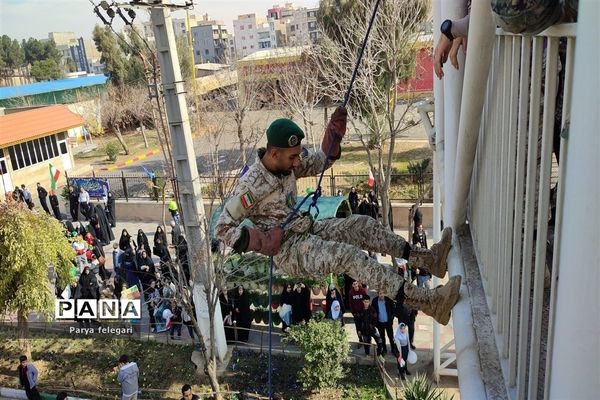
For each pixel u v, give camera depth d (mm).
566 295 1412
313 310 13188
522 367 2127
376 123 15508
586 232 1319
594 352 1365
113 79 46094
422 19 16641
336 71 17922
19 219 13023
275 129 2818
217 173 13008
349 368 11797
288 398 11219
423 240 15570
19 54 95812
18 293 12852
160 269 14328
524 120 2123
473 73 2535
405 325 11211
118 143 40094
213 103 23078
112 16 10633
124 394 11273
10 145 27953
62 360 13289
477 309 2750
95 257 17688
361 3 15844
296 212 2875
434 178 9430
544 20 1637
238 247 2758
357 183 21203
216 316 12312
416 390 9047
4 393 12500
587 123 1287
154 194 23281
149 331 13859
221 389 11711
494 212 2646
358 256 2766
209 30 82438
